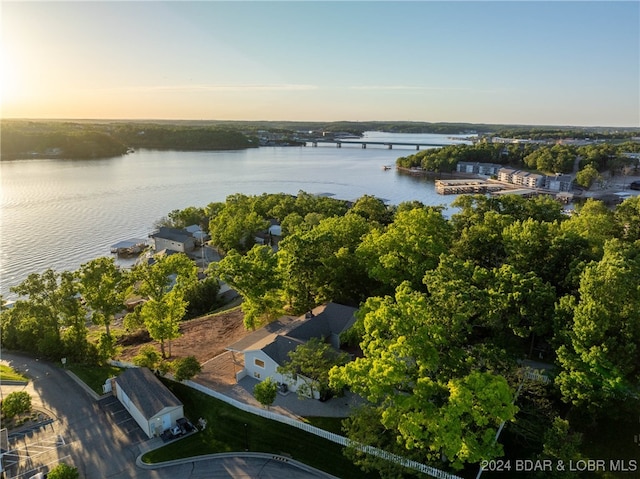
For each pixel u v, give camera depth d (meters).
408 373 29.41
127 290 50.69
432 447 25.28
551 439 26.94
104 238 102.56
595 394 28.83
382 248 47.75
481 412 25.84
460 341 30.42
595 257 44.25
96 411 38.28
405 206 98.44
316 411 36.00
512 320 34.41
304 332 43.41
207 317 60.56
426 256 47.06
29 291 47.44
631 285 31.27
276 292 51.16
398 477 27.16
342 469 30.59
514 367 31.64
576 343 30.22
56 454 32.75
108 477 30.45
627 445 31.16
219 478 30.20
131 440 34.38
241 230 90.81
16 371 45.12
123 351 51.38
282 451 32.47
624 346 29.97
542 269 44.09
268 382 35.69
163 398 36.34
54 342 47.94
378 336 30.19
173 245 95.00
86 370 45.34
